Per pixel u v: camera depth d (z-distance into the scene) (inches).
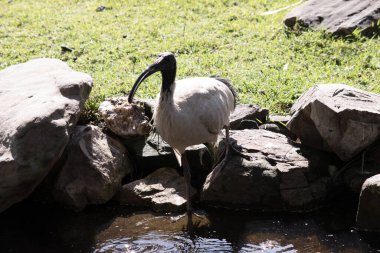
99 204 309.6
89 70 436.5
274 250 262.8
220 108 289.3
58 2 622.5
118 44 489.1
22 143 275.7
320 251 260.5
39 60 350.3
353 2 495.8
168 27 526.9
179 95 279.0
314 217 291.9
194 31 511.8
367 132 291.1
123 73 422.6
